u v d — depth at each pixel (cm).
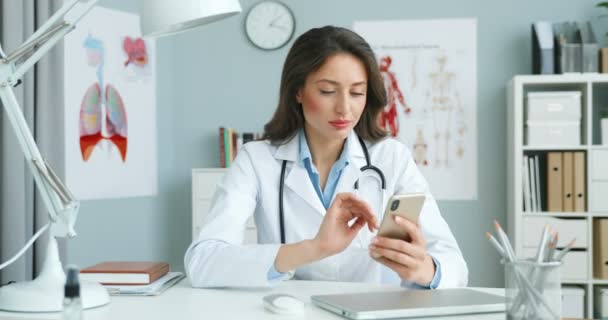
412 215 120
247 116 374
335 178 160
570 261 318
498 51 358
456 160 361
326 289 129
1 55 113
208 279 130
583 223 319
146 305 114
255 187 159
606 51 323
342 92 142
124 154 342
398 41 364
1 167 229
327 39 142
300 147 160
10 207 229
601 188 319
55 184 109
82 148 317
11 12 227
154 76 362
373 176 161
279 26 368
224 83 375
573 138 322
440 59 362
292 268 126
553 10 354
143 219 355
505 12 357
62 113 260
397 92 364
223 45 375
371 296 114
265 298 111
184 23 128
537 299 88
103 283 129
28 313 108
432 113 362
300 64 146
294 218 157
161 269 139
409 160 165
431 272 127
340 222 124
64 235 113
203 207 336
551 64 326
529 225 323
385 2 364
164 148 371
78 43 314
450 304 106
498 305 107
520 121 325
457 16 360
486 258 358
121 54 340
